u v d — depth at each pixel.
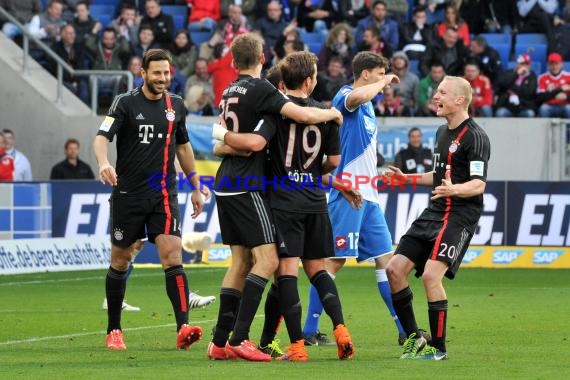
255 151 24.84
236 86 25.34
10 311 36.94
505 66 68.44
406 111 61.56
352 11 68.38
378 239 30.23
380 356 26.34
